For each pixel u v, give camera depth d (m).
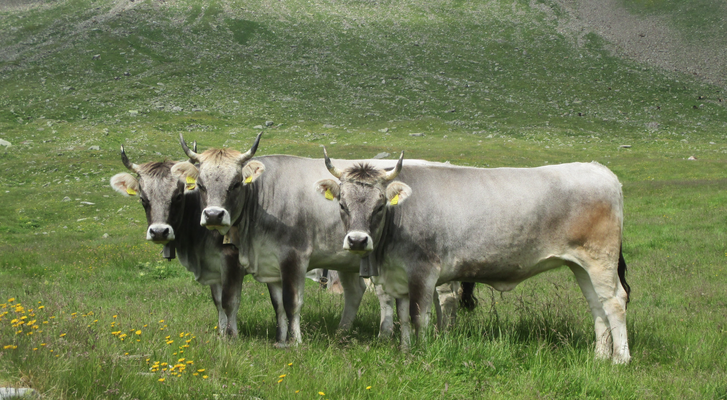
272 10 105.75
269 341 7.84
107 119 60.00
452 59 89.06
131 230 22.88
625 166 40.19
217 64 83.12
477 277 7.31
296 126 60.53
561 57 91.50
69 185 34.06
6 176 36.81
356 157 44.66
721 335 7.38
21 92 68.81
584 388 5.63
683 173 36.62
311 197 7.71
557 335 7.16
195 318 8.88
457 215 7.11
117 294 11.25
